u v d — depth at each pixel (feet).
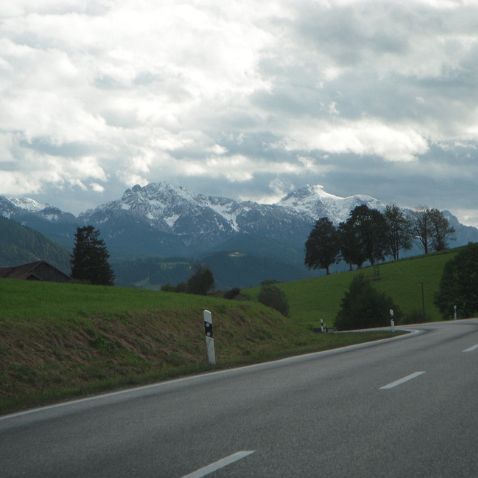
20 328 112.06
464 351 97.86
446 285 496.23
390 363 84.74
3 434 47.39
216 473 33.17
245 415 50.08
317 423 45.29
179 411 53.88
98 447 40.83
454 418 45.37
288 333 206.49
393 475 31.73
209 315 102.27
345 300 461.37
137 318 146.92
